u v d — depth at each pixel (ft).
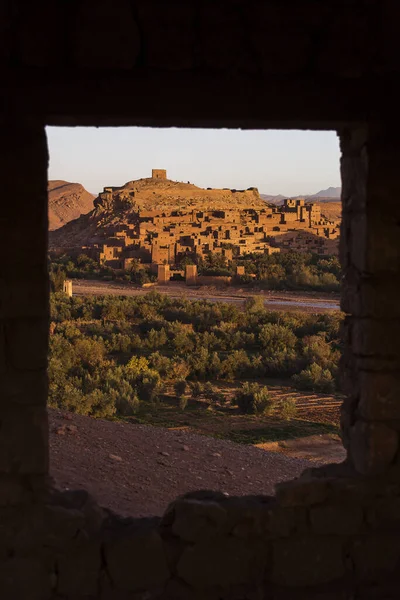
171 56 11.62
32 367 11.47
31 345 11.44
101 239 432.66
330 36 11.98
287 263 263.08
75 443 27.91
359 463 12.63
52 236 497.46
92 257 315.37
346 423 13.38
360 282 12.37
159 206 509.76
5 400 11.41
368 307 12.16
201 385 93.81
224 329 131.13
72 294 205.57
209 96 11.80
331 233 405.39
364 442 12.41
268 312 147.95
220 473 28.40
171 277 245.65
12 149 11.29
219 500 12.60
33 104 11.39
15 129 11.32
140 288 226.58
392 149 12.09
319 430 71.26
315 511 12.29
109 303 155.74
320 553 12.34
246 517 12.08
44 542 11.55
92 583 11.74
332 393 90.12
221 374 100.22
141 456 28.09
